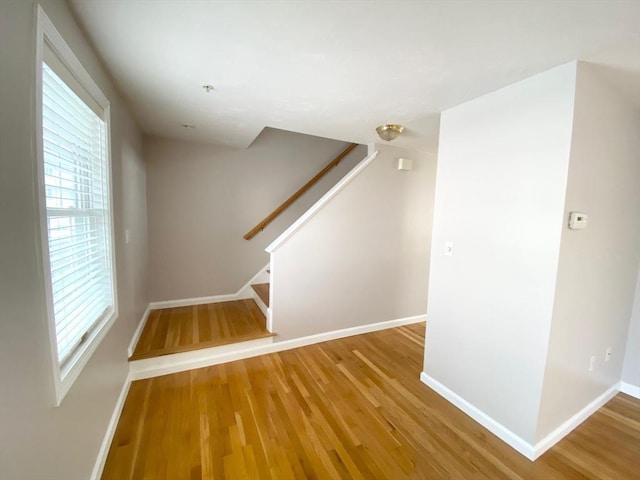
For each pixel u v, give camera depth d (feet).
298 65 4.83
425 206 11.11
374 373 7.75
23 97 2.58
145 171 9.87
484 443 5.41
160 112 7.33
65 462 3.36
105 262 5.26
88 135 4.56
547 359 4.87
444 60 4.56
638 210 6.41
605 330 6.20
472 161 6.04
